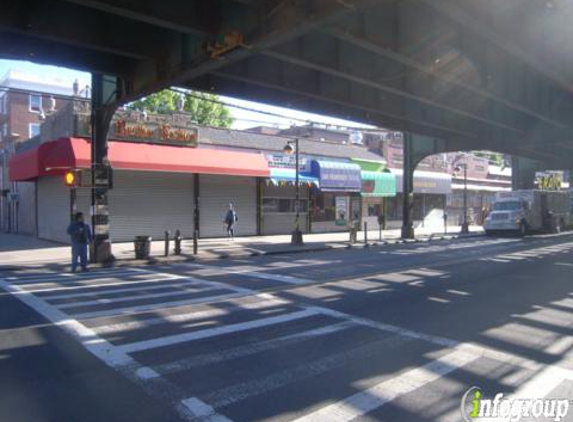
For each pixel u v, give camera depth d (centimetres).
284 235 3042
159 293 1084
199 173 2655
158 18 1100
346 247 2436
